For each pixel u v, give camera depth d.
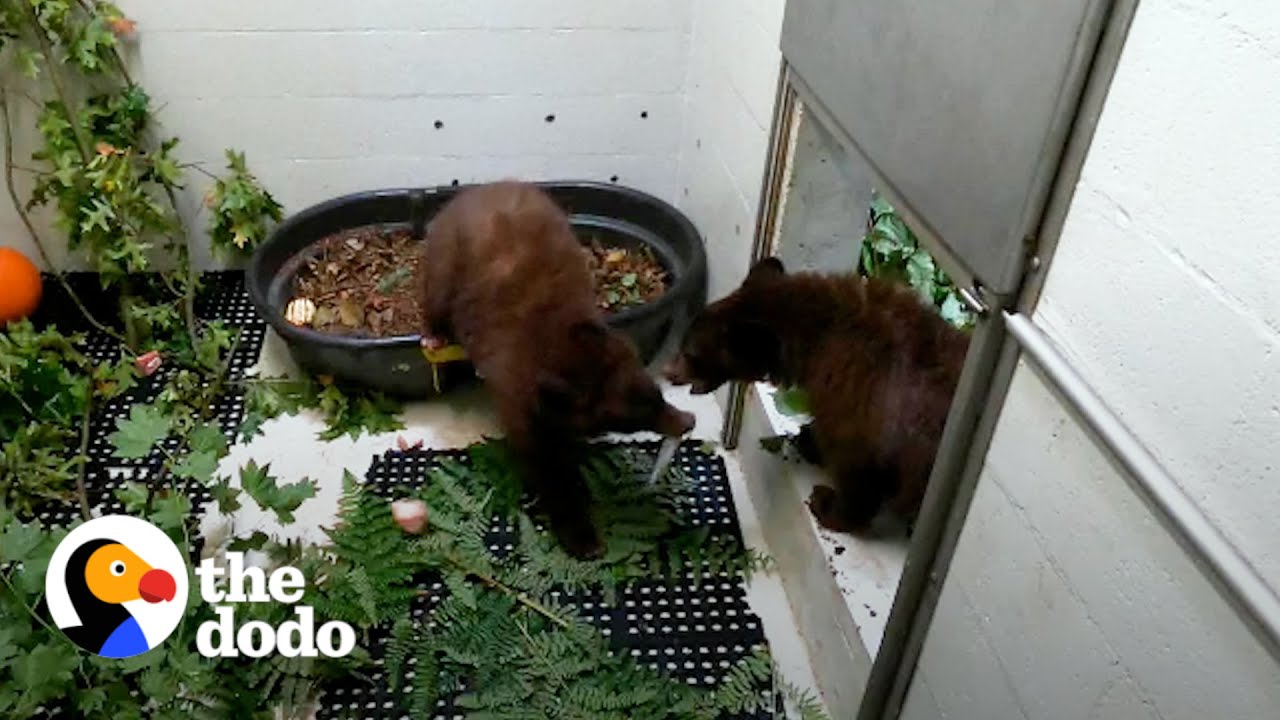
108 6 2.29
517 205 2.16
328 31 2.44
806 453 1.98
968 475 1.24
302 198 2.70
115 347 2.50
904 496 1.69
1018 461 1.13
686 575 1.98
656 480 2.15
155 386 2.39
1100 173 0.94
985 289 1.13
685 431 1.92
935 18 1.19
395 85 2.55
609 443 2.25
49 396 2.23
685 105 2.68
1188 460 0.85
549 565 1.95
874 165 1.41
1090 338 0.98
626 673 1.76
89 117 2.36
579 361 1.84
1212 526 0.83
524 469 2.00
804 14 1.64
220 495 1.79
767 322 1.77
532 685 1.74
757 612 1.94
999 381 1.15
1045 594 1.09
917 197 1.28
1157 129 0.86
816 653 1.83
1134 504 0.93
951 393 1.56
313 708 1.74
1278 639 0.76
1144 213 0.89
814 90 1.63
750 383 2.03
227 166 2.60
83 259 2.66
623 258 2.69
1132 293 0.91
